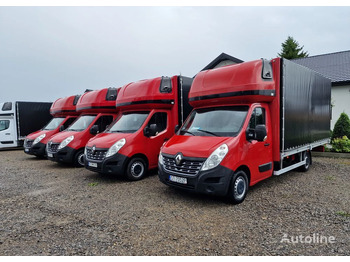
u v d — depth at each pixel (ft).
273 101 18.52
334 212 14.44
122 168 21.44
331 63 56.75
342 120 37.55
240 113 17.33
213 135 16.99
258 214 14.44
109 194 18.75
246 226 12.96
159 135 24.17
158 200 17.19
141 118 24.09
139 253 10.69
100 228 13.14
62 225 13.60
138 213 14.99
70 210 15.75
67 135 29.55
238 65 18.35
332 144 34.58
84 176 24.82
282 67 18.13
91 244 11.53
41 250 11.10
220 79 18.76
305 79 22.03
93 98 30.94
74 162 29.27
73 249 11.13
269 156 18.43
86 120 31.45
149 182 21.95
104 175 25.02
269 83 17.79
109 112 31.48
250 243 11.29
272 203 16.12
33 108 50.08
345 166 26.81
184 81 25.89
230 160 15.16
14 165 32.48
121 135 22.81
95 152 22.22
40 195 18.99
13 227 13.47
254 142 16.97
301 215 14.15
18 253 10.87
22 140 49.06
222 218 14.01
